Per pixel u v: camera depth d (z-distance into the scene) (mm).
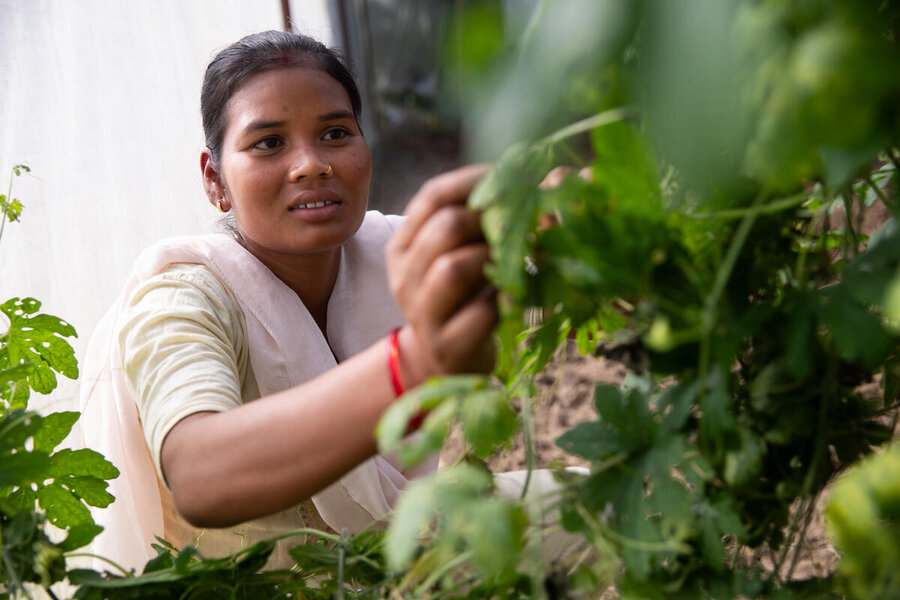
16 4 2061
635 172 542
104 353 1408
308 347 1342
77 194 2092
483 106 455
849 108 429
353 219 1329
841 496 504
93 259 2082
